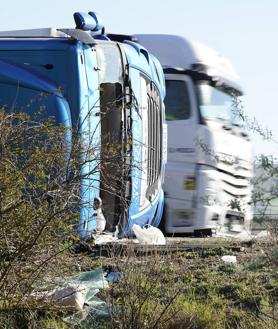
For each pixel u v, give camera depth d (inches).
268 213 591.8
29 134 628.4
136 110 979.3
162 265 703.1
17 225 604.4
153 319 620.4
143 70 1073.5
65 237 624.4
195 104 1379.2
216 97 1396.4
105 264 718.5
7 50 904.3
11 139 615.8
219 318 644.1
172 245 864.9
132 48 1053.2
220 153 1365.7
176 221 1353.3
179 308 641.0
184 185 1353.3
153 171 1115.3
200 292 704.4
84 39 900.6
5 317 618.5
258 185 589.0
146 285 641.0
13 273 613.9
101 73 948.0
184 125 1375.5
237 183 1380.4
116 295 655.8
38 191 609.9
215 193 1347.2
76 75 888.9
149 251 762.2
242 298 692.7
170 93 1391.5
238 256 820.0
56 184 611.5
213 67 1401.3
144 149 1047.0
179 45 1405.0
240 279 730.2
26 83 885.8
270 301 677.9
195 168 1354.6
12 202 603.5
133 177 957.8
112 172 733.3
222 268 765.3
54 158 617.6
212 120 1381.6
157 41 1414.9
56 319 633.0
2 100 890.1
